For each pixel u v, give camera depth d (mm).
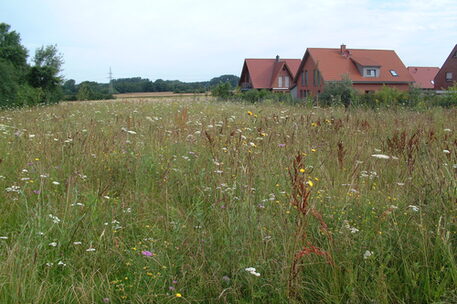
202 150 6320
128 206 4453
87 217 3947
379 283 2809
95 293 2969
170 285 3080
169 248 3475
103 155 6109
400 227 3486
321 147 6621
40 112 13727
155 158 6070
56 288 3016
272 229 3535
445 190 3896
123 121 9750
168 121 9586
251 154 5629
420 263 3109
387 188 4586
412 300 2854
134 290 2994
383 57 48750
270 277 3064
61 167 5633
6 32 41250
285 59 61281
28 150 6371
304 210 3084
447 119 9672
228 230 3605
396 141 6031
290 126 8055
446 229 3328
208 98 22953
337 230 3457
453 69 56594
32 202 4488
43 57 54125
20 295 2811
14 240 3588
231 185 4660
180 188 4910
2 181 5055
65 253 3521
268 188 4477
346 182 4605
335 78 44750
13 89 30141
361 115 10945
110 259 3432
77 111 13578
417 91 20094
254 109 12922
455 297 2695
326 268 3146
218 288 2992
